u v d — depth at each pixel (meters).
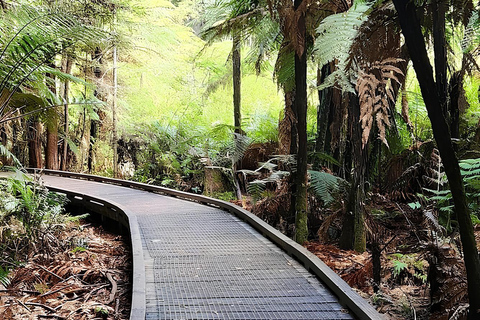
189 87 16.58
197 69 17.16
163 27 15.72
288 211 7.68
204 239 5.95
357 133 6.04
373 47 3.64
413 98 7.83
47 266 5.89
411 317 4.08
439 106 2.76
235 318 3.46
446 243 4.11
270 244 5.68
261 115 12.73
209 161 11.16
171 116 16.39
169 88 16.69
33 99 7.17
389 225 6.40
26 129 14.46
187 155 12.65
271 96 16.06
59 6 10.57
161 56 15.46
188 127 14.41
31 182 7.45
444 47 4.49
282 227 7.29
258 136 11.30
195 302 3.77
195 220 7.23
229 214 7.74
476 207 4.92
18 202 6.45
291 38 5.52
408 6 2.75
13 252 5.97
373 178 7.19
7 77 6.01
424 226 4.93
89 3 12.02
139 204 8.88
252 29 7.46
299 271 4.57
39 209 7.08
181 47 16.08
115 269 5.95
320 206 7.35
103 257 6.51
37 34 5.96
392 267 5.00
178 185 12.73
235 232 6.37
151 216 7.59
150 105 16.53
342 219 6.67
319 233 6.66
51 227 6.91
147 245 5.64
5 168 6.25
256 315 3.51
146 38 15.24
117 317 4.41
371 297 4.40
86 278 5.57
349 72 4.68
